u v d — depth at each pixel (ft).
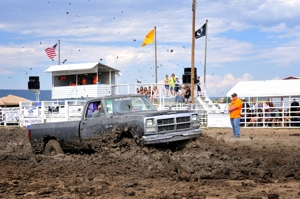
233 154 41.60
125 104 42.70
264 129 84.84
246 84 95.81
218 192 26.35
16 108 108.47
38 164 39.50
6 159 43.21
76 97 120.16
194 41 107.96
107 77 122.42
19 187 29.01
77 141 42.91
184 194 25.75
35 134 46.09
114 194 26.27
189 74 103.81
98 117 42.19
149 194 25.98
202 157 38.34
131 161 37.09
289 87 91.25
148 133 38.81
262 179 30.09
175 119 40.14
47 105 100.63
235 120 65.87
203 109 95.04
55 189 28.25
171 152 40.16
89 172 33.96
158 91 104.17
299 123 88.38
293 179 30.73
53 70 122.11
